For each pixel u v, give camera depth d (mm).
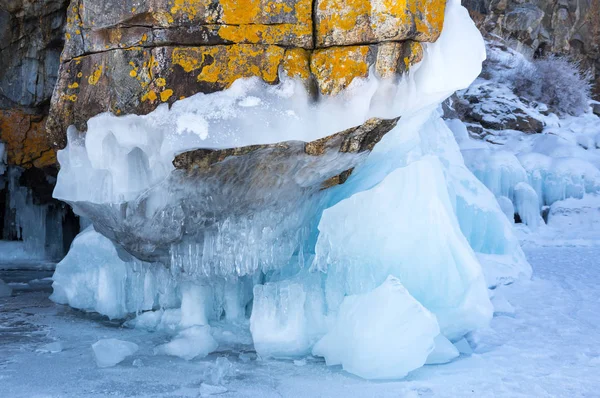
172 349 3746
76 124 3631
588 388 3090
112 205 3646
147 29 3314
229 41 3266
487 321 4023
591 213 12203
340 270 3850
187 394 3002
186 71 3264
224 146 3219
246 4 3254
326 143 3369
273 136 3229
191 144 3217
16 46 7359
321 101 3260
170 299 4578
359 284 3834
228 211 3670
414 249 3910
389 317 3301
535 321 4629
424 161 4008
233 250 3818
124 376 3297
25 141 8180
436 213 3959
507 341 4090
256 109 3227
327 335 3584
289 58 3258
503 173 12352
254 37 3264
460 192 6055
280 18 3252
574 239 11211
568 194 12781
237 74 3252
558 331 4324
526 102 17250
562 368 3455
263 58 3252
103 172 3582
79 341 4129
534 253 9383
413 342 3268
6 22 7117
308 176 3611
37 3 7043
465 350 3848
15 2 6961
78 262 5457
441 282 3957
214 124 3221
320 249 3762
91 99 3496
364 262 3840
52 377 3275
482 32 19578
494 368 3463
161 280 4367
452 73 3432
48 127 3773
